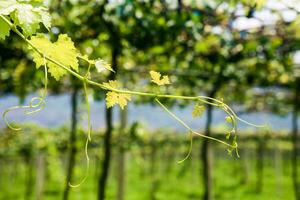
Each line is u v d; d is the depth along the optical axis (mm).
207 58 6488
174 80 7840
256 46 5855
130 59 6887
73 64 1647
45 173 18516
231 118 1896
